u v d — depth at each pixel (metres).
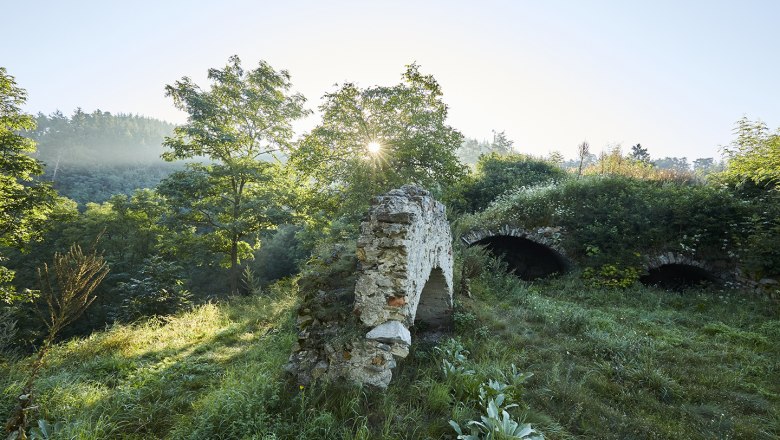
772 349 5.84
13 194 10.38
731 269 9.56
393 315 3.96
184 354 5.62
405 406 3.75
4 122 10.50
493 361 4.97
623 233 10.66
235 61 13.92
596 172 18.20
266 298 9.62
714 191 10.60
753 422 3.95
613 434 3.66
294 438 3.09
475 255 10.47
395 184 10.38
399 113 10.91
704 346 5.96
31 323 15.77
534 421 3.66
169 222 13.30
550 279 11.44
